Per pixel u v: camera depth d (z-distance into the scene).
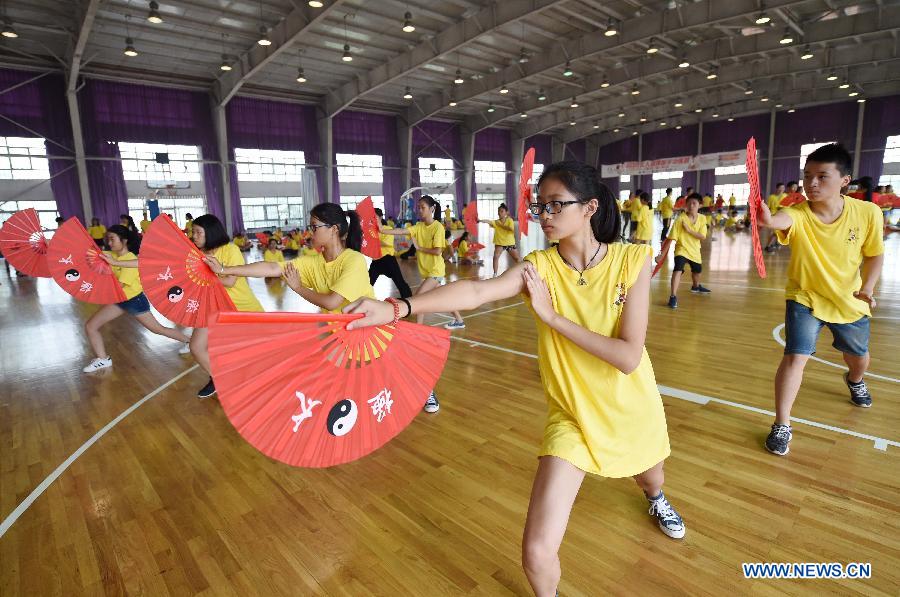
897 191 22.17
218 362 1.00
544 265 1.38
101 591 1.78
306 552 1.94
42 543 2.06
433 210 4.62
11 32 10.73
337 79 17.45
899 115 21.44
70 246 3.79
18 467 2.71
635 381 1.41
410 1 11.91
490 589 1.72
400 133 22.55
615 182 30.81
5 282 10.54
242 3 11.50
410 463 2.59
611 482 2.30
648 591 1.66
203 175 17.62
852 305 2.41
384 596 1.70
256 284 9.46
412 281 9.55
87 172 15.23
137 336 5.60
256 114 18.48
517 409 3.22
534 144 28.56
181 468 2.65
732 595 1.63
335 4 10.86
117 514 2.25
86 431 3.15
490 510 2.17
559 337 1.38
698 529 1.96
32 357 4.85
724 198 27.41
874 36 15.02
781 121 24.67
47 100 14.45
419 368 1.38
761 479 2.27
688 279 7.89
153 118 16.28
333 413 1.21
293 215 22.75
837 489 2.17
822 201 2.27
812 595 1.62
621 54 16.33
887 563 1.74
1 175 14.80
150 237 2.59
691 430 2.76
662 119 27.19
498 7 12.02
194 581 1.81
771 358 3.92
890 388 3.18
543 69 15.59
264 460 2.70
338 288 2.24
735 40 14.73
